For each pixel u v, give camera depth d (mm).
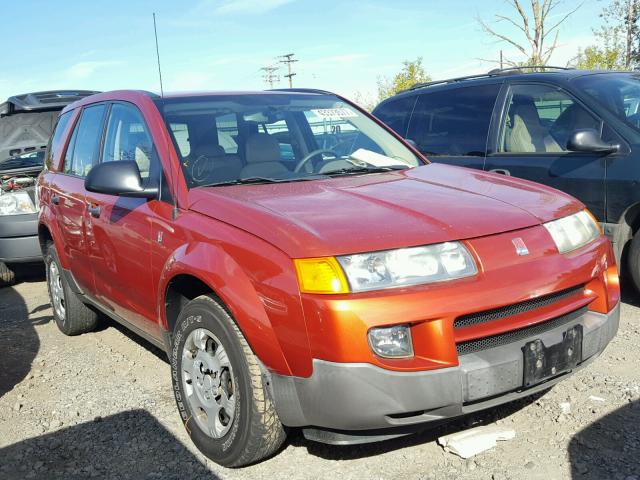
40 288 7465
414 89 6891
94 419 3760
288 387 2734
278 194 3287
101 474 3174
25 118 8672
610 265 3297
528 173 5520
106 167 3537
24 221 6988
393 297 2584
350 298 2572
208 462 3207
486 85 6117
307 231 2762
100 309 4734
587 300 3082
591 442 3123
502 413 3471
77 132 5113
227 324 2947
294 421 2779
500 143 5828
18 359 4930
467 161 5992
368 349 2551
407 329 2619
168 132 3762
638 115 5207
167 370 4484
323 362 2592
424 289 2637
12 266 7520
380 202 3109
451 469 2986
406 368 2576
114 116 4465
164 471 3156
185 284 3373
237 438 2957
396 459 3104
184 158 3650
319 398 2633
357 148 4246
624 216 4980
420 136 6543
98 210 4223
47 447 3484
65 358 4875
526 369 2775
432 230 2797
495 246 2832
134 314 4020
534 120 5660
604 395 3592
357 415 2586
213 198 3285
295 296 2641
